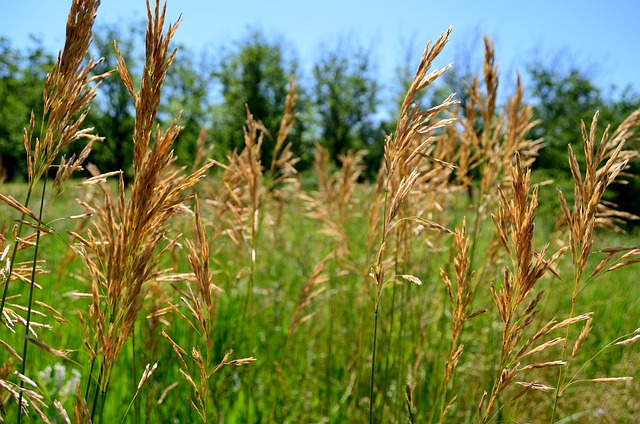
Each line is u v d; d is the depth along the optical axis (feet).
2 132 130.31
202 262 7.25
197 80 160.15
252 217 10.77
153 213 6.21
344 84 179.52
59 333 11.37
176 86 155.74
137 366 11.93
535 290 14.75
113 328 6.42
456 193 13.21
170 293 12.67
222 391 11.91
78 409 6.31
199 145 13.34
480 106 12.00
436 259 15.05
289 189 19.88
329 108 177.88
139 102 6.13
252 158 10.93
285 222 20.26
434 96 119.75
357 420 11.71
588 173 6.64
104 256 6.78
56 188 6.39
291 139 124.77
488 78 11.79
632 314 19.01
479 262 14.30
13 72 138.31
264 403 12.42
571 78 116.57
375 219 11.46
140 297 6.50
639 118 9.25
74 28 6.24
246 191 11.65
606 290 19.94
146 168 6.09
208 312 7.30
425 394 12.03
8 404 9.35
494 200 11.85
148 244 6.56
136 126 6.18
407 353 12.78
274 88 153.17
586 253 6.59
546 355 13.99
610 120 90.27
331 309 14.98
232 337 13.00
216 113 148.87
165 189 6.34
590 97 115.65
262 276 18.28
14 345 11.07
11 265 6.45
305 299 11.74
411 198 11.48
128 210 6.21
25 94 136.67
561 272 15.94
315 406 12.61
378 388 12.34
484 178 11.78
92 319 6.61
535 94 119.85
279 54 159.53
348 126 178.81
